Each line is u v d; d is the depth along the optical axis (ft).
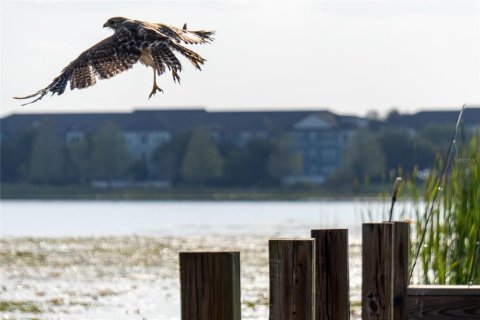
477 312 35.27
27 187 393.91
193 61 33.14
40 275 89.86
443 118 409.49
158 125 447.01
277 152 402.11
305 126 443.73
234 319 28.37
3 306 71.00
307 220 186.70
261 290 76.64
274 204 310.24
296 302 31.73
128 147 447.83
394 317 38.55
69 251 113.60
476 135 54.03
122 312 68.69
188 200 374.63
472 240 49.85
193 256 28.37
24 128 426.51
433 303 35.50
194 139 402.93
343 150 404.57
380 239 37.32
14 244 124.47
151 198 377.30
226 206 292.20
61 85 32.89
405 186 62.80
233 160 404.77
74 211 254.27
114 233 150.71
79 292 78.48
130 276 89.35
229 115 456.86
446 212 53.88
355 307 63.26
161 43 33.27
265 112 455.63
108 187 397.80
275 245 31.86
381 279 37.37
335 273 36.81
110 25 34.91
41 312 68.49
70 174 404.77
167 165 407.64
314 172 441.27
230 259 28.35
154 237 138.21
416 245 53.11
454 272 51.39
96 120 451.12
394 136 371.76
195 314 28.37
